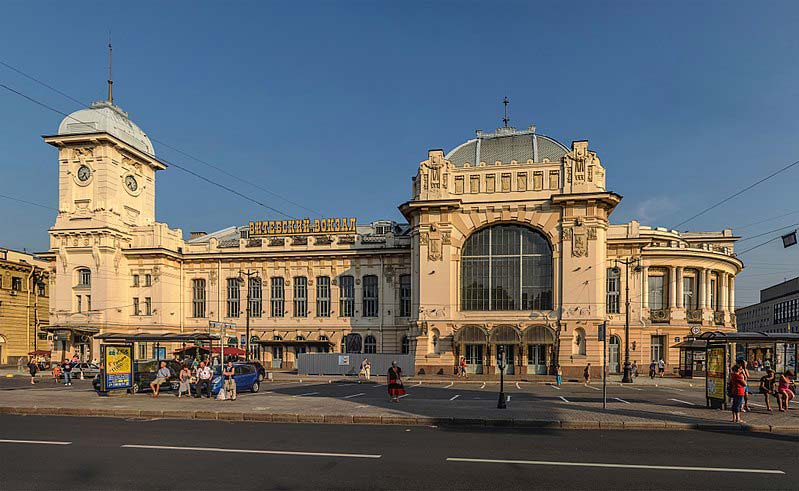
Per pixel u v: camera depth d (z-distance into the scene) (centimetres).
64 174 6400
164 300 6456
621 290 6050
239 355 5450
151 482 1254
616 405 2830
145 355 6362
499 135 5841
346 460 1487
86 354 6200
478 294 5453
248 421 2327
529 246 5394
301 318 6506
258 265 6662
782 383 2641
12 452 1590
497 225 5466
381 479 1285
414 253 5688
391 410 2528
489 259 5456
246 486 1222
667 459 1526
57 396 3266
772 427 2102
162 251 6425
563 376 5119
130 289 6525
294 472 1348
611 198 5159
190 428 2095
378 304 6344
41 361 6238
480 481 1271
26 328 7469
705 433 2038
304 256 6519
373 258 6400
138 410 2516
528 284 5366
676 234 6712
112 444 1719
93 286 6250
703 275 6353
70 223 6319
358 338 6353
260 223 7012
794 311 11938
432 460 1491
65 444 1717
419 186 5600
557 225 5284
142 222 6862
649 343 6019
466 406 2725
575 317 5153
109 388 3356
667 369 6022
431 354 5378
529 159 5519
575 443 1780
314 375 5519
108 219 6275
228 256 6675
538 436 1925
